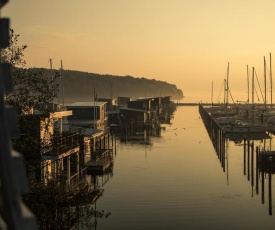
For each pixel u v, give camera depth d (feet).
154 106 533.14
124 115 394.73
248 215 120.78
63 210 77.00
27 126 73.67
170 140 313.73
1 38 15.38
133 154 242.37
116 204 131.13
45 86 75.36
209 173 183.32
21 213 13.62
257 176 150.41
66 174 139.85
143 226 108.99
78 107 289.74
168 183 161.99
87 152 186.80
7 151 13.69
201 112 571.28
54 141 82.53
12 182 13.66
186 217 117.91
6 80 16.43
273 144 282.15
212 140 308.60
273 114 399.65
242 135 329.52
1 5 14.94
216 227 109.29
